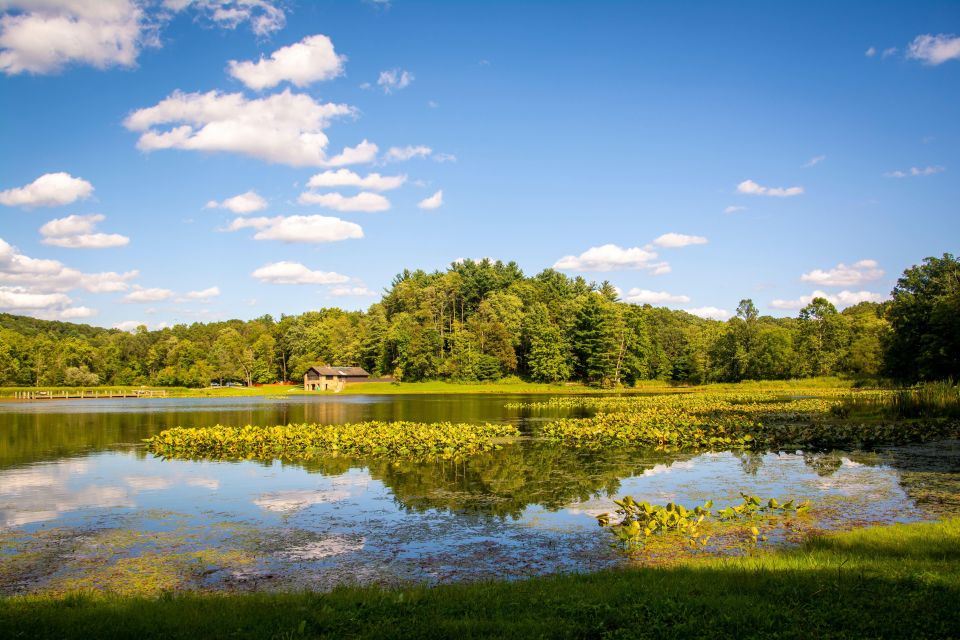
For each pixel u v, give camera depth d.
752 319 110.62
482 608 8.88
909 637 7.36
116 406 73.69
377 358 130.00
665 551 13.45
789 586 9.20
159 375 139.12
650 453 28.33
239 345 147.62
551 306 136.00
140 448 32.12
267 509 18.22
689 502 18.38
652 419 39.09
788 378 104.69
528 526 15.93
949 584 9.05
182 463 26.91
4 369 124.94
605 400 65.50
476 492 20.25
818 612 8.07
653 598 8.84
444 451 29.23
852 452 26.80
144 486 21.80
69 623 8.42
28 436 38.50
